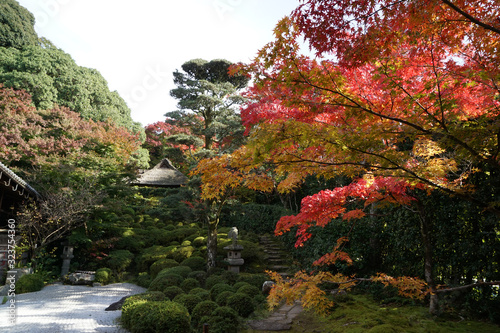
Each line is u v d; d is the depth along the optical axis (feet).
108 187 39.01
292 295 11.48
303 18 7.92
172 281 24.80
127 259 34.81
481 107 9.53
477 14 7.61
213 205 31.40
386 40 7.93
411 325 14.40
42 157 37.86
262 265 32.58
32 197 34.32
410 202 15.37
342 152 8.02
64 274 32.42
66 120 47.44
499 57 7.71
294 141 8.03
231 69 9.17
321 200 13.39
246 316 18.84
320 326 16.35
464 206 15.43
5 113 41.70
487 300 14.47
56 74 55.01
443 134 7.38
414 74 9.31
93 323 17.97
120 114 67.56
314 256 26.71
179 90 44.21
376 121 9.16
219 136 42.91
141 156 68.64
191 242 38.96
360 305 18.45
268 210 45.68
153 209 48.11
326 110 9.65
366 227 22.79
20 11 58.65
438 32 7.91
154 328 15.80
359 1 7.32
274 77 8.95
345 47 8.04
